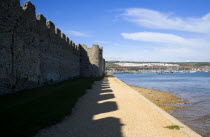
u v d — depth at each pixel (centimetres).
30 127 731
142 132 746
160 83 6059
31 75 1908
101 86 2627
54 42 2727
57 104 1184
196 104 2195
